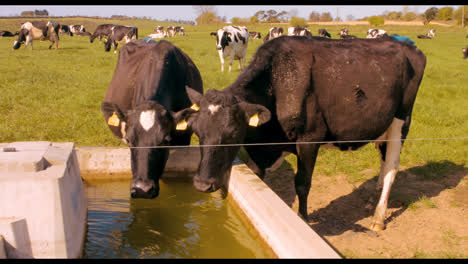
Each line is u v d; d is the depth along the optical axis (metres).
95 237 3.82
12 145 3.73
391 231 4.43
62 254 3.11
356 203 5.21
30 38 25.31
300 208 4.62
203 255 3.56
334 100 4.43
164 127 4.12
